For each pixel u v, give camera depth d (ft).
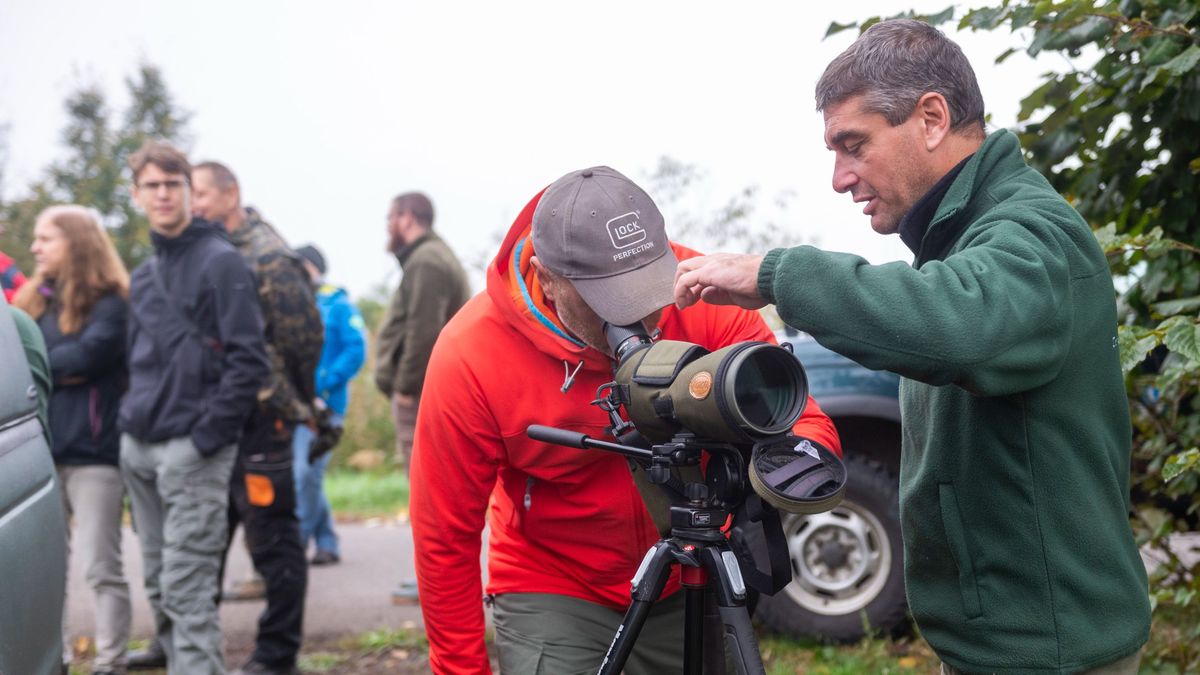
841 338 5.82
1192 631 10.91
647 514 7.97
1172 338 9.02
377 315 41.29
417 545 7.94
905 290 5.71
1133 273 10.78
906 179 6.67
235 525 15.67
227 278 13.64
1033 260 5.87
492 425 7.70
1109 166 10.62
